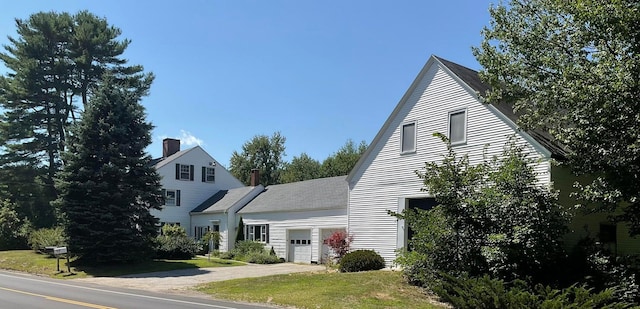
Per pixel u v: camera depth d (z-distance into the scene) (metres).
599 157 13.07
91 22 42.00
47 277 23.42
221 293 16.38
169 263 27.73
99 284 19.64
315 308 13.14
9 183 40.94
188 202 41.81
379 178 21.95
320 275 18.67
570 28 14.31
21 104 40.84
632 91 11.98
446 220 14.45
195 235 40.94
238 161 75.31
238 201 37.66
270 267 26.73
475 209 14.04
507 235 13.30
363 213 22.50
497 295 11.39
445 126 19.50
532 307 10.99
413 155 20.56
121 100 28.00
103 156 26.73
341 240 23.20
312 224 29.88
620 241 17.30
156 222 28.36
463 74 19.80
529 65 15.28
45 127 42.00
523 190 13.95
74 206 25.72
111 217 25.75
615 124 12.44
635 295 12.70
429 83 20.45
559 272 13.77
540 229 13.36
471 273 13.84
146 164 28.03
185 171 42.00
